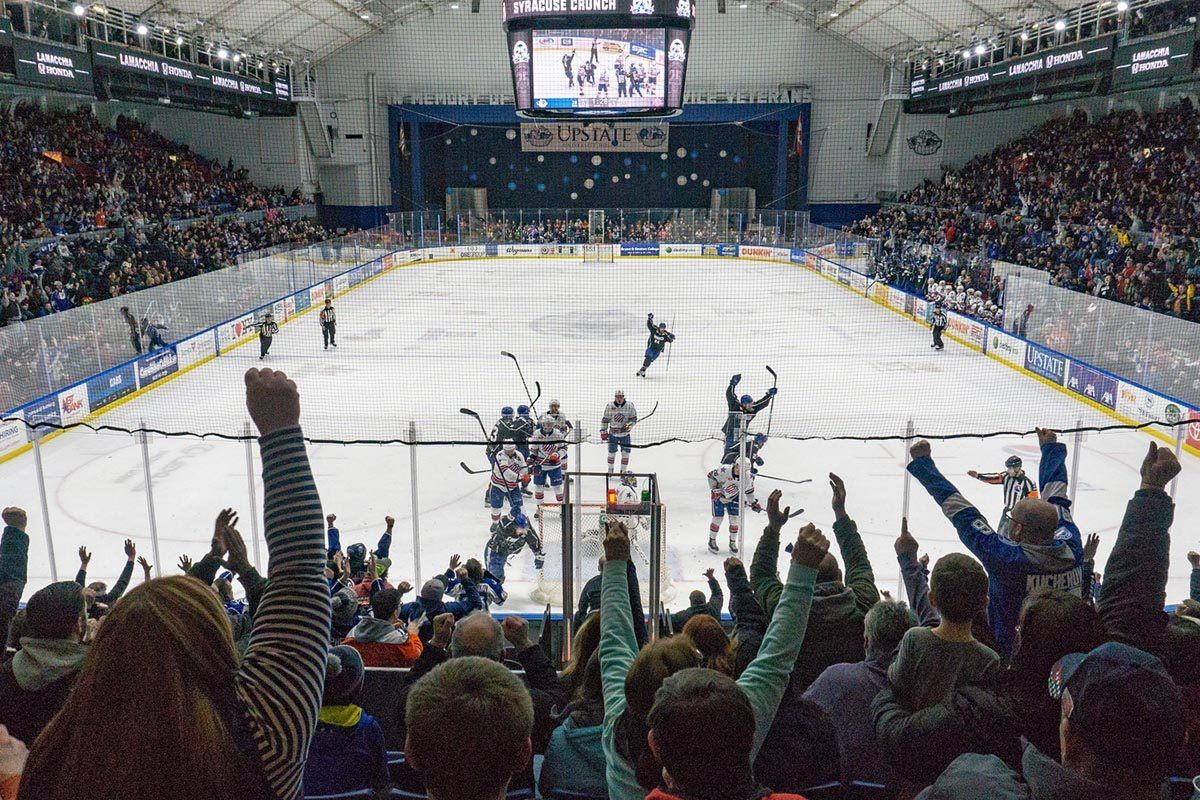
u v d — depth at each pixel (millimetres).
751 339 25062
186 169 37031
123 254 26281
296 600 1430
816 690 3004
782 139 42531
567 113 22109
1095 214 28594
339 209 43750
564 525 5055
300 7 33031
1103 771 1512
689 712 1462
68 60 21406
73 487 13703
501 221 44125
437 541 11633
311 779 2939
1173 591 9992
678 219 43594
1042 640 2182
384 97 42281
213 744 1174
